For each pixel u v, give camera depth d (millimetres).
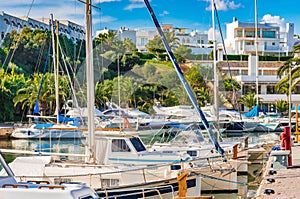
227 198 17828
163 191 13125
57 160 14273
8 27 67312
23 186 8297
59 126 34656
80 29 83562
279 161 16219
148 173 14086
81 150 28281
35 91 52781
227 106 37438
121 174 13398
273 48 94188
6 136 38406
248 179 20781
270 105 68938
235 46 94500
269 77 74625
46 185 8391
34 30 66750
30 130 37312
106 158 15523
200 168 15883
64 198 7863
